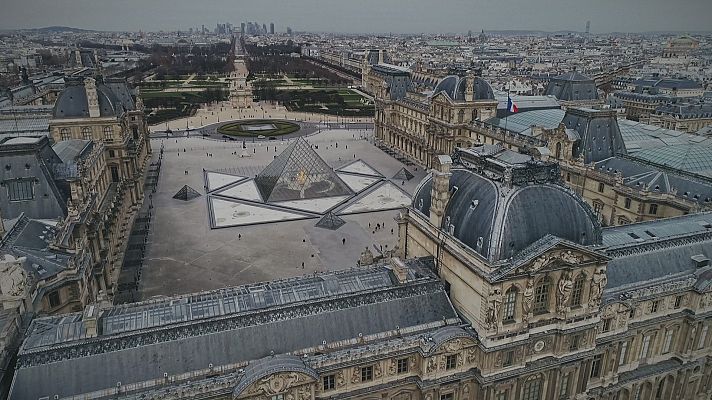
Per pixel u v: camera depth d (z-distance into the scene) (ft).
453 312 273.75
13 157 375.66
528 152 592.60
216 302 253.44
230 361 231.71
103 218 465.06
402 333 259.80
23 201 375.45
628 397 322.55
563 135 562.66
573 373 285.64
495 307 251.19
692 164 518.37
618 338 299.79
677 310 321.93
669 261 327.06
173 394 214.69
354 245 555.28
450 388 263.49
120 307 248.93
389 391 255.91
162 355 225.15
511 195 260.21
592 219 273.95
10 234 321.93
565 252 257.14
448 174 285.43
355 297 260.21
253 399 220.43
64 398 208.44
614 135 563.48
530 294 256.93
